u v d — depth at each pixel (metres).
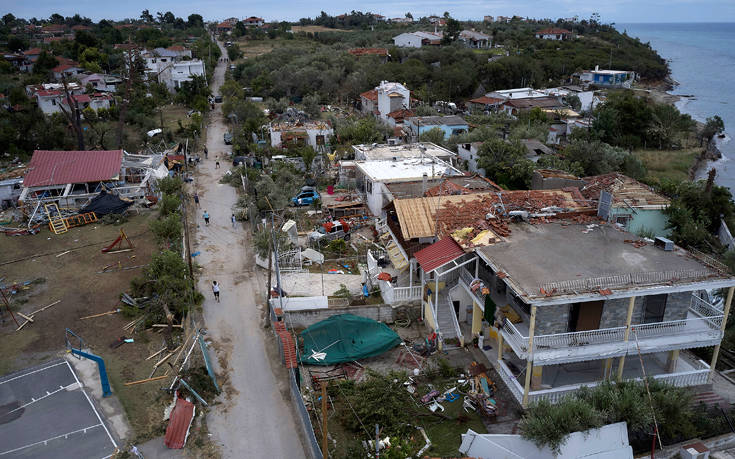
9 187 52.25
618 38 199.25
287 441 23.11
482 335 29.81
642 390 23.30
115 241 41.84
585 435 20.83
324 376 27.94
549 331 24.66
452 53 134.50
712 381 26.78
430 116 86.06
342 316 31.22
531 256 26.58
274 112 95.88
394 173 50.22
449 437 23.89
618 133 85.75
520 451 21.12
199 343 29.91
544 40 170.62
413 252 32.06
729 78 179.25
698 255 27.70
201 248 43.69
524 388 24.39
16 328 31.00
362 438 23.52
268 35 180.75
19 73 112.69
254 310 34.12
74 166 51.62
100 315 32.50
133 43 141.75
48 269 38.78
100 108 87.25
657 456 22.62
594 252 26.97
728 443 23.77
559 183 50.59
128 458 21.56
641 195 41.53
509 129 82.12
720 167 79.62
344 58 124.31
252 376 27.66
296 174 61.25
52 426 23.14
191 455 22.00
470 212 32.56
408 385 27.11
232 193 57.31
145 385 26.11
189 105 99.62
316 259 39.75
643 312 25.14
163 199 48.75
